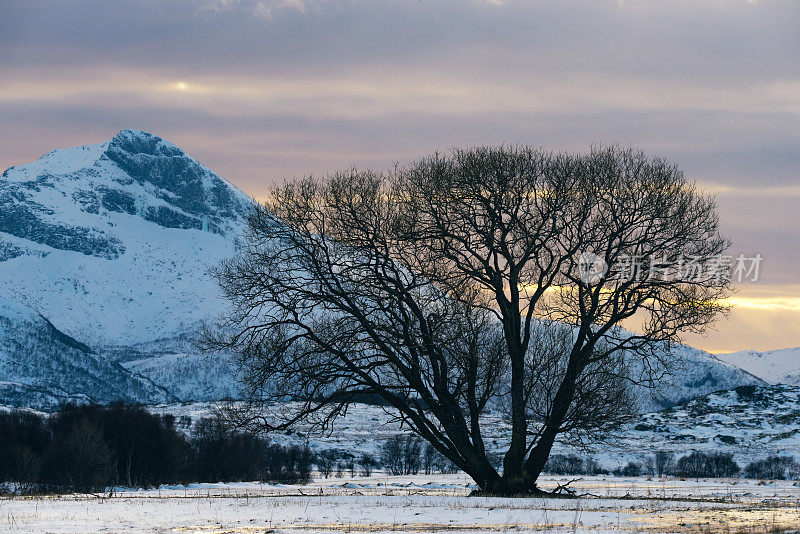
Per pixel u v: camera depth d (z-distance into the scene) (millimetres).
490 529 30094
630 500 48875
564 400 52312
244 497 52812
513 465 52812
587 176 50312
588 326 51594
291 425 52906
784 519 33094
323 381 51156
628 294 50688
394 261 52062
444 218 50844
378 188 51781
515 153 50594
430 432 53344
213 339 52062
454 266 51406
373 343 51812
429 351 50719
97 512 38781
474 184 50031
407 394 53656
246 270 51625
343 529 30469
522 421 53000
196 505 43594
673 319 49938
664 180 50188
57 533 29547
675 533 27969
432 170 50906
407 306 52875
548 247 51156
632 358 53688
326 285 51625
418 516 35531
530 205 50906
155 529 30891
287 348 50844
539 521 32969
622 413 52156
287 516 36062
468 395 53000
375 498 49750
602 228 50281
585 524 31656
